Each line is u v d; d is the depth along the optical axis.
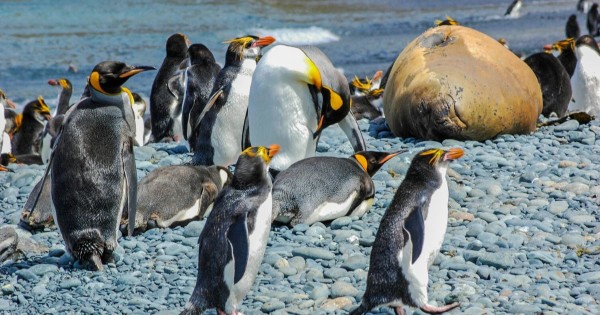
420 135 17.84
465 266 10.73
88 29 45.41
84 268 11.66
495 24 50.34
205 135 16.70
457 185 14.02
